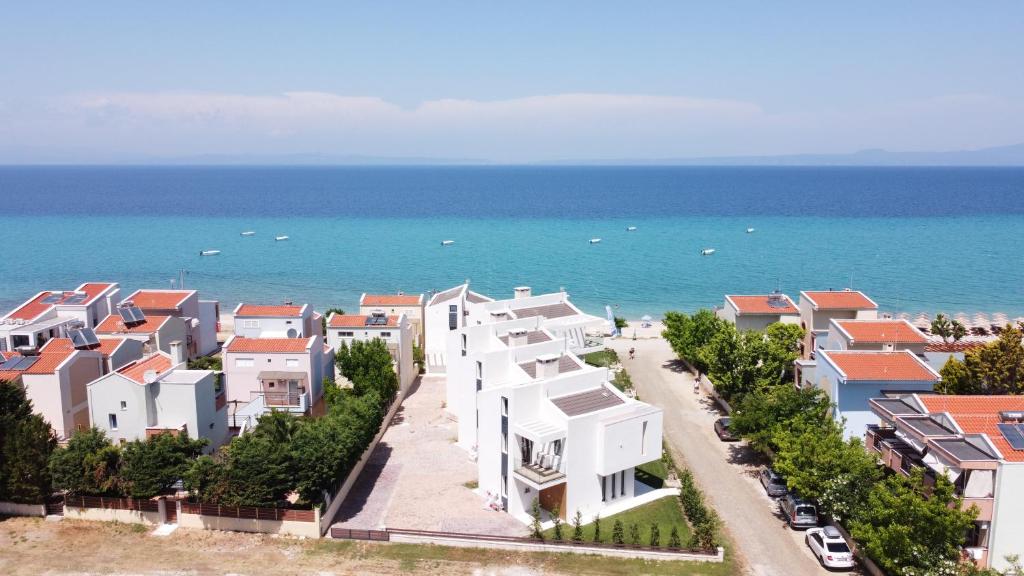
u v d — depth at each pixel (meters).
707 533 45.00
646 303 136.12
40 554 44.22
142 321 79.25
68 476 47.91
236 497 46.47
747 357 65.00
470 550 45.72
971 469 39.16
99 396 55.25
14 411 53.41
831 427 51.88
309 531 47.09
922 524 38.03
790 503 49.47
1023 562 39.50
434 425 69.88
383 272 166.88
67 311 81.06
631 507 52.09
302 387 65.56
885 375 55.81
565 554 45.25
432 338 88.06
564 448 49.50
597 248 199.75
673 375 86.81
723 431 65.12
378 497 53.72
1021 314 122.06
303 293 146.25
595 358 92.31
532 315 78.38
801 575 42.88
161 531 47.56
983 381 60.25
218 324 107.19
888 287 143.25
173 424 55.59
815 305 78.19
